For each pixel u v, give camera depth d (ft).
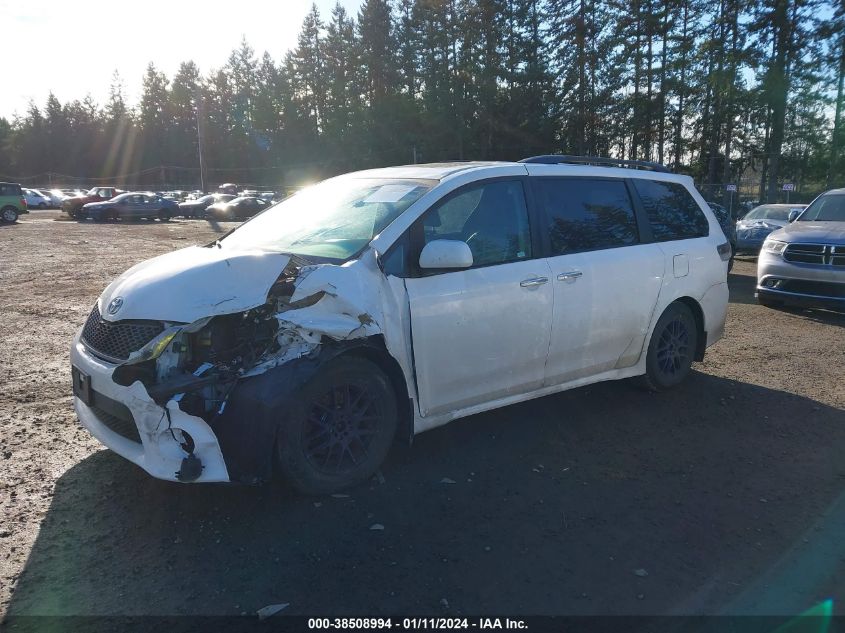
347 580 9.68
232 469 10.63
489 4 161.99
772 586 9.82
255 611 8.96
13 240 71.82
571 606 9.23
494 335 13.74
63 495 12.02
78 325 27.14
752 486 13.16
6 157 340.18
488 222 14.24
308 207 15.24
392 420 12.77
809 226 31.71
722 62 125.29
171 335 10.55
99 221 118.11
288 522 11.23
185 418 10.43
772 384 20.01
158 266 12.28
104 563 9.98
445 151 179.93
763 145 182.70
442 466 13.65
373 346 12.01
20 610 8.87
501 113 167.32
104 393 11.22
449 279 13.08
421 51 191.31
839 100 113.19
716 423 16.60
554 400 18.04
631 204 17.52
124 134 325.83
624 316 16.58
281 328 11.02
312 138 259.60
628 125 161.68
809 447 15.24
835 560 10.55
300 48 258.98
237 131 300.81
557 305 14.84
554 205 15.55
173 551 10.34
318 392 11.51
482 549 10.59
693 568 10.25
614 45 153.58
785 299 30.48
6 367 20.39
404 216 12.97
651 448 14.93
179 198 182.39
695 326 19.30
